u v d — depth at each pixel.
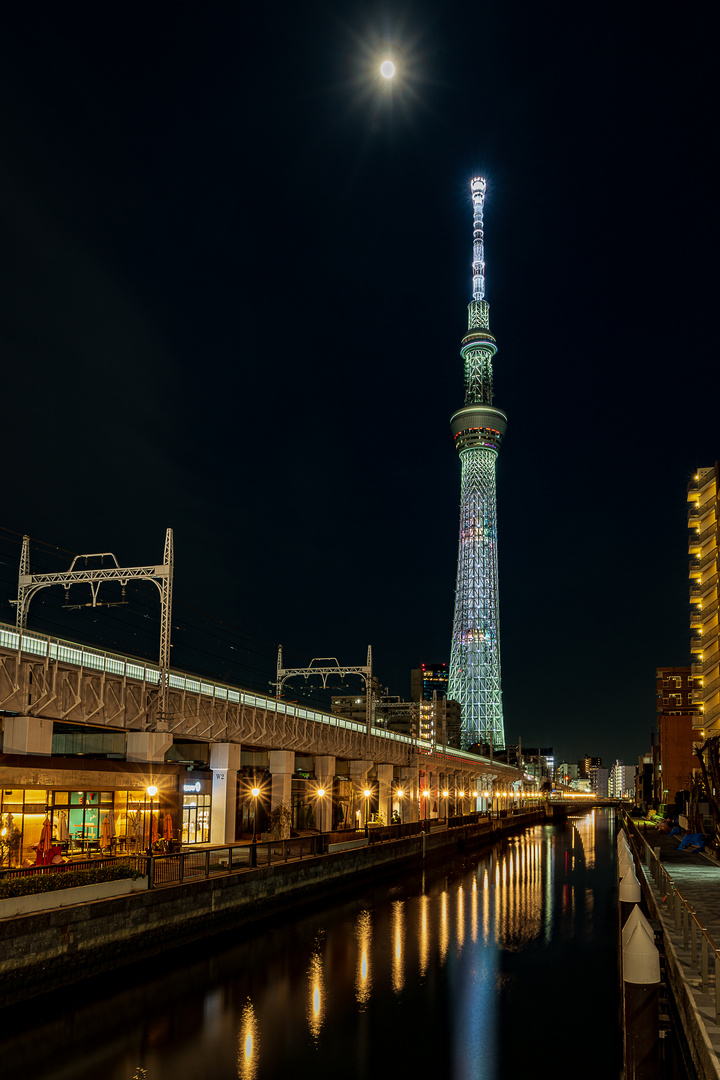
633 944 13.80
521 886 68.56
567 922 50.47
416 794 111.00
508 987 33.88
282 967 35.72
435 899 59.25
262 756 79.25
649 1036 13.32
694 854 49.72
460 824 110.38
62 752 61.03
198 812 60.81
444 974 35.78
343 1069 24.17
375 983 33.72
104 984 30.73
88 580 49.75
